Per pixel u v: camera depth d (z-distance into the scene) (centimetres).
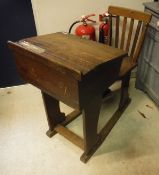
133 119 191
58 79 117
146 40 198
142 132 177
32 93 235
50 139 176
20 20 215
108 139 172
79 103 115
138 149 162
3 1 201
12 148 170
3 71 241
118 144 167
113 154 160
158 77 188
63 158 159
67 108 209
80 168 152
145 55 205
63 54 125
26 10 210
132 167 150
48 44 139
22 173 151
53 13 206
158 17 171
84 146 154
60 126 180
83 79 106
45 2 198
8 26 216
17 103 221
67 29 220
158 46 180
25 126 191
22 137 179
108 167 151
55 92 127
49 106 165
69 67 104
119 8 183
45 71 122
